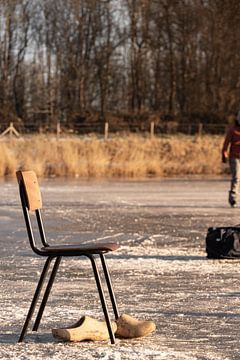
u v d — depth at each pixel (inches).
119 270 534.3
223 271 531.8
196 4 3595.0
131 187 1318.9
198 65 3634.4
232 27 3503.9
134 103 3730.3
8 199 1080.2
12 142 1835.6
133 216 879.1
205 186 1360.7
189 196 1154.0
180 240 692.1
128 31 3725.4
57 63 3708.2
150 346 332.2
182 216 884.0
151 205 1008.9
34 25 3708.2
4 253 608.7
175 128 3139.8
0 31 3639.3
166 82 3735.2
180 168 1740.9
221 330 364.5
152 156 1812.3
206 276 511.2
